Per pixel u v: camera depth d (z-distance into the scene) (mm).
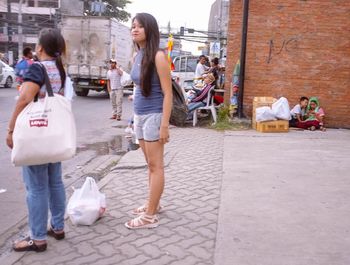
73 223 4277
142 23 3924
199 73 14242
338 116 10719
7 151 8000
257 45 10625
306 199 5098
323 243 3887
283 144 8438
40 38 3613
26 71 3396
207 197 5156
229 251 3715
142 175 6133
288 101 10766
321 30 10469
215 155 7430
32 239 3717
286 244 3861
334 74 10594
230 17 10672
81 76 20516
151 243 3879
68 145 3486
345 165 6766
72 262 3527
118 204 4914
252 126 10438
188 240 3941
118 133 10688
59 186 3879
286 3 10422
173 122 10234
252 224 4316
